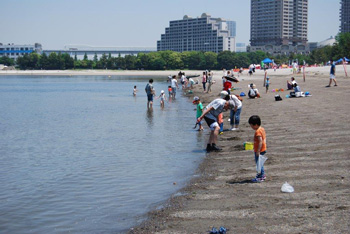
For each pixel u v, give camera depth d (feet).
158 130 75.00
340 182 32.55
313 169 37.40
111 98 165.37
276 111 84.33
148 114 103.40
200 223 26.63
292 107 87.86
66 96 181.88
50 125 86.53
